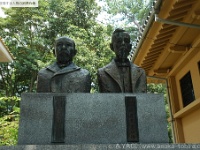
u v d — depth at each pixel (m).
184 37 7.88
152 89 15.97
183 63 9.36
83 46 13.01
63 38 4.11
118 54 4.14
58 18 15.20
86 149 3.03
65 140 3.31
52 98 3.51
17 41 15.36
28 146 3.02
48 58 14.02
